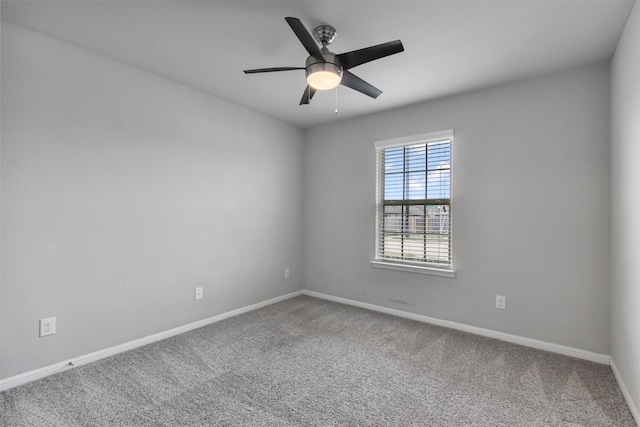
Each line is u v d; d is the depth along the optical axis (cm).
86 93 232
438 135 318
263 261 378
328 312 358
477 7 181
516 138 278
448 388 205
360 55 194
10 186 200
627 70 189
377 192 370
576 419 175
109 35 214
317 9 184
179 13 189
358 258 381
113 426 167
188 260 300
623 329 201
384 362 240
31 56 207
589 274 247
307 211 432
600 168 242
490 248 291
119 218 251
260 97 323
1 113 196
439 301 321
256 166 368
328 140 411
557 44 217
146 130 268
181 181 294
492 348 266
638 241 170
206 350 258
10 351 200
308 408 184
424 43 218
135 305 262
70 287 226
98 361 237
